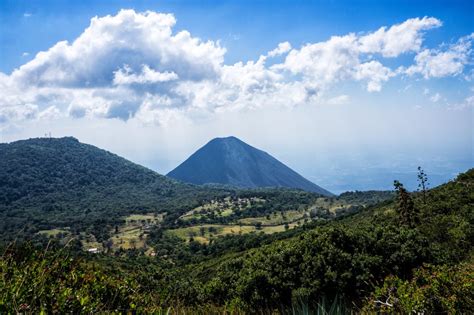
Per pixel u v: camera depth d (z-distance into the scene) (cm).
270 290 1394
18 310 339
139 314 459
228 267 2366
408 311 712
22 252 485
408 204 3722
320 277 1320
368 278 1234
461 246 2608
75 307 387
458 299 705
